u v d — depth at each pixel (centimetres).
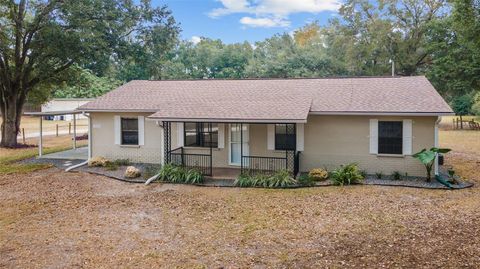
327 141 1416
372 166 1381
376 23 3969
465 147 2172
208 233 838
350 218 924
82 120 4925
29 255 721
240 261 684
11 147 2331
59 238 812
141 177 1405
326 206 1031
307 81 1709
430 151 1241
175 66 6575
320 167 1430
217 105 1466
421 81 1553
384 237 787
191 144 1560
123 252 732
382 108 1323
